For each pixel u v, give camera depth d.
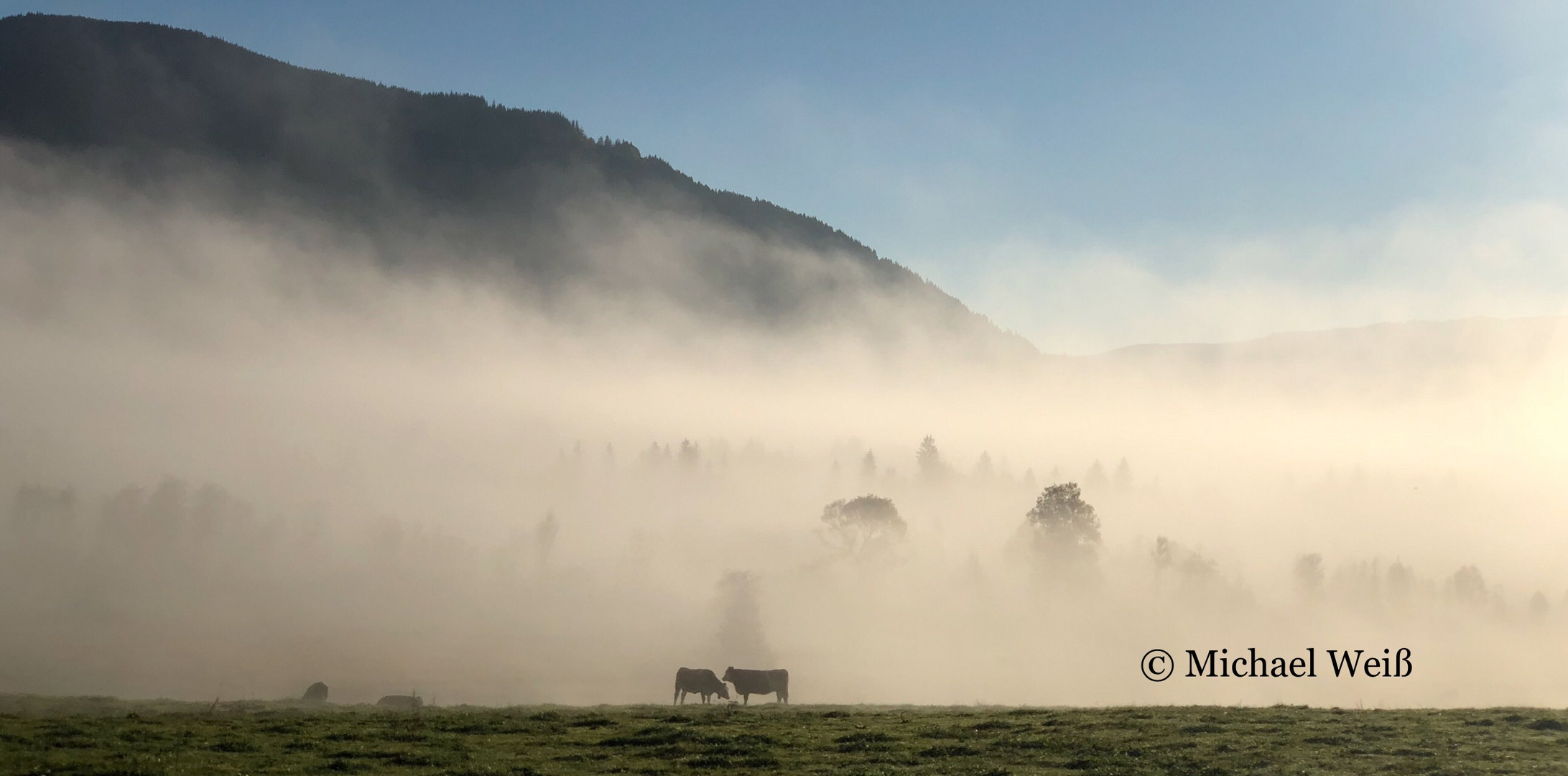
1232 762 36.69
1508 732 39.84
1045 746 40.06
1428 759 36.09
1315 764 36.16
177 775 34.19
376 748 39.62
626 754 39.91
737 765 38.16
